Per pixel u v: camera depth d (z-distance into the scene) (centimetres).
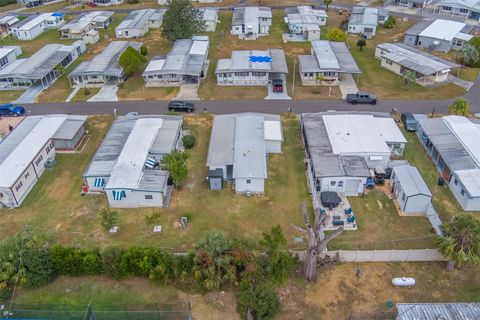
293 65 9144
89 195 5581
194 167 6016
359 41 9838
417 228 4959
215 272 4144
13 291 4291
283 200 5409
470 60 8925
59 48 9669
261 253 4472
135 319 3994
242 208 5284
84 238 4894
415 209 5144
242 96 7975
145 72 8312
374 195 5491
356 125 6369
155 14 11919
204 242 4312
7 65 8844
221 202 5391
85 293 4256
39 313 4069
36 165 5847
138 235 4919
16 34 11144
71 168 6100
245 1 13800
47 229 5025
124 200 5300
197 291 4216
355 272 4416
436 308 3756
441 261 4516
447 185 5653
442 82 8350
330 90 8094
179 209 5288
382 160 5806
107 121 7244
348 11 12544
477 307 3762
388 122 6475
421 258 4503
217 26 11525
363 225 5006
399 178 5303
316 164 5572
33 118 6781
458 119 6519
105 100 7938
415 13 12325
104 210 5044
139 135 6162
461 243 4172
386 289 4234
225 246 4269
